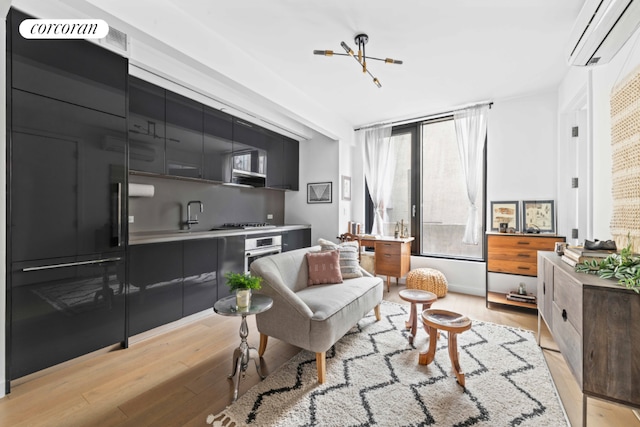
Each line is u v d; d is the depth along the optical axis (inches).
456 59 105.3
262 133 164.4
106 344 85.3
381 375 75.0
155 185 125.6
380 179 177.3
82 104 79.0
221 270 124.6
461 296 147.3
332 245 116.0
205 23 86.4
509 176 139.8
